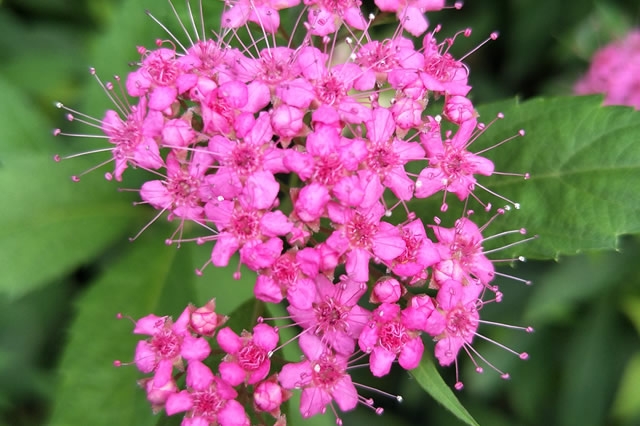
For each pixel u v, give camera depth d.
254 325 0.12
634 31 0.15
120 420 0.12
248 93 0.11
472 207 0.12
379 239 0.11
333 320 0.11
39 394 0.13
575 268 0.14
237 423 0.11
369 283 0.12
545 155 0.12
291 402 0.13
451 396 0.11
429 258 0.11
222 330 0.11
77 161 0.12
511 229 0.12
